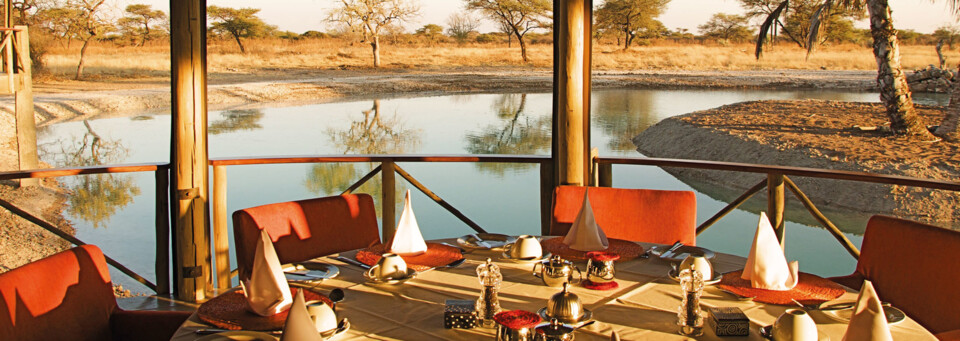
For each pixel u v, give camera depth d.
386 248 1.81
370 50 38.25
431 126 19.02
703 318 1.29
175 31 2.71
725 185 9.41
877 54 13.02
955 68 29.50
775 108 20.31
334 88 27.16
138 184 9.14
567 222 2.31
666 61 39.84
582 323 1.27
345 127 18.34
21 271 1.37
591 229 1.79
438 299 1.46
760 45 12.46
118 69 29.17
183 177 2.80
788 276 1.48
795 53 38.66
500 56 41.19
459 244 1.91
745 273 1.53
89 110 19.89
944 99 21.98
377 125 18.91
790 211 8.41
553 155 2.90
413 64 38.50
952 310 1.59
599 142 17.36
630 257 1.72
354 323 1.32
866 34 36.72
